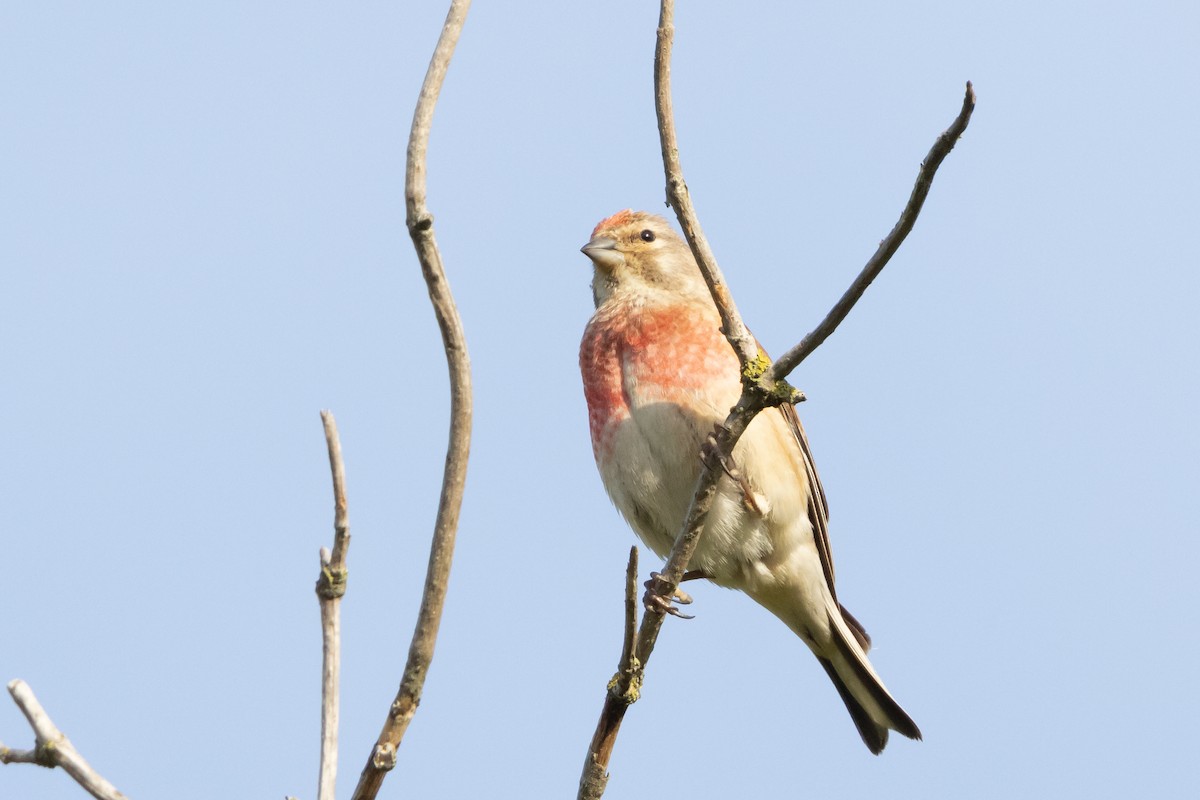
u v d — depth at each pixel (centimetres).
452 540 539
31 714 503
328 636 527
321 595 531
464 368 528
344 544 531
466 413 529
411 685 548
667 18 710
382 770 545
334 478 532
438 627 546
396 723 549
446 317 525
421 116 530
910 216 641
